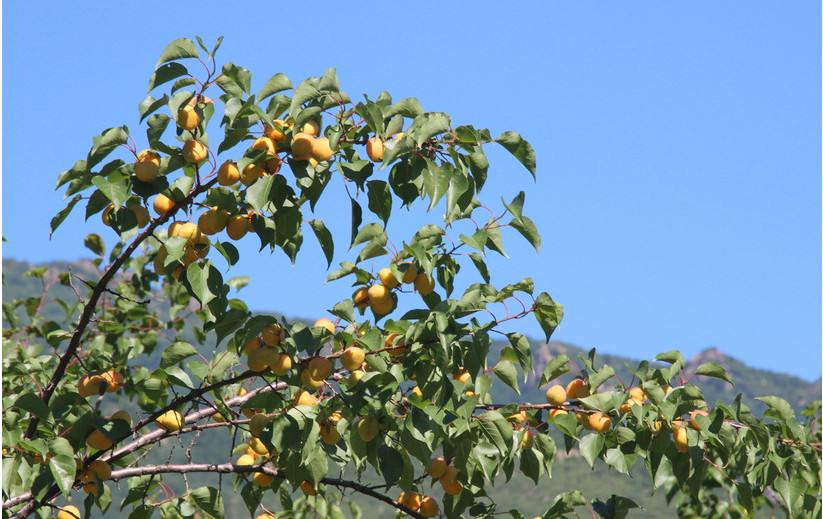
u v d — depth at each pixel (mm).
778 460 4980
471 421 4480
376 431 4328
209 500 5098
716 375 5078
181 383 4730
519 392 4574
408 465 4676
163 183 4266
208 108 4320
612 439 4953
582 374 5172
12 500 4777
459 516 5020
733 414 4906
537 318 4477
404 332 4449
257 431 4551
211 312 4355
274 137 4273
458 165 4254
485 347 4293
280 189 4230
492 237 4504
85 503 4871
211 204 4254
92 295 4676
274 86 4316
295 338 4227
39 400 4270
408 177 4348
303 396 4648
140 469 4984
